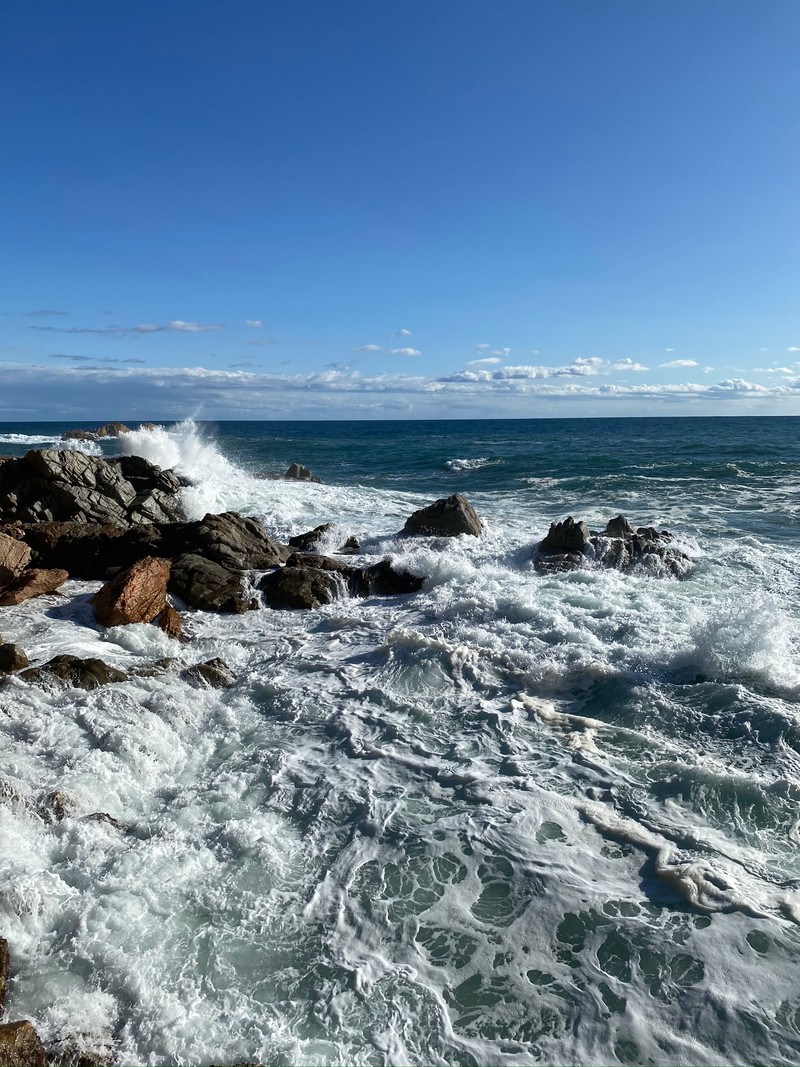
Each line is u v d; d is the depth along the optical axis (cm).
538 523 1977
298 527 1920
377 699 862
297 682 922
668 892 534
